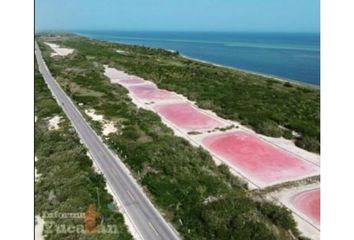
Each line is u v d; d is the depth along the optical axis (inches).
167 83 3385.8
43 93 2802.7
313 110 2598.4
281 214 1224.2
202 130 2180.1
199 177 1478.8
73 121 2199.8
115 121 2240.4
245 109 2551.7
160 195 1325.0
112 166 1574.8
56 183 1378.0
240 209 1231.5
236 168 1656.0
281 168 1659.7
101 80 3398.1
